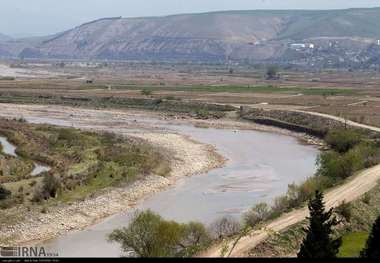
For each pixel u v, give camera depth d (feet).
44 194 287.89
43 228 252.83
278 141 533.96
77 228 259.39
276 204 280.72
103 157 388.37
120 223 267.39
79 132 510.58
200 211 288.71
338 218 250.37
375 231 174.40
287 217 248.73
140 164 372.58
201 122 650.43
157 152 429.79
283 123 616.39
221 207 296.92
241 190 337.52
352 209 261.44
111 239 218.38
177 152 446.19
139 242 206.28
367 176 325.42
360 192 290.56
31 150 414.62
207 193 328.90
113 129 575.38
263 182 360.07
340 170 341.41
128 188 322.96
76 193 301.63
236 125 633.20
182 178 367.25
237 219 268.82
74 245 233.14
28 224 253.85
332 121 578.25
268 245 212.64
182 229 211.61
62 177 321.11
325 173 346.54
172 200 311.47
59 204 280.92
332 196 282.97
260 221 246.88
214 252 202.69
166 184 346.74
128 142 469.98
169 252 200.64
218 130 598.75
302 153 469.16
